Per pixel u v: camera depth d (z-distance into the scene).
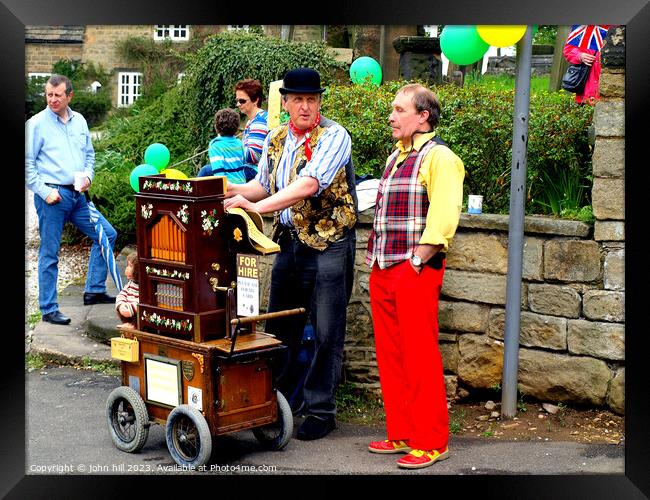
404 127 3.98
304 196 4.12
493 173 5.28
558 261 4.65
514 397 4.69
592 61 5.23
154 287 4.06
